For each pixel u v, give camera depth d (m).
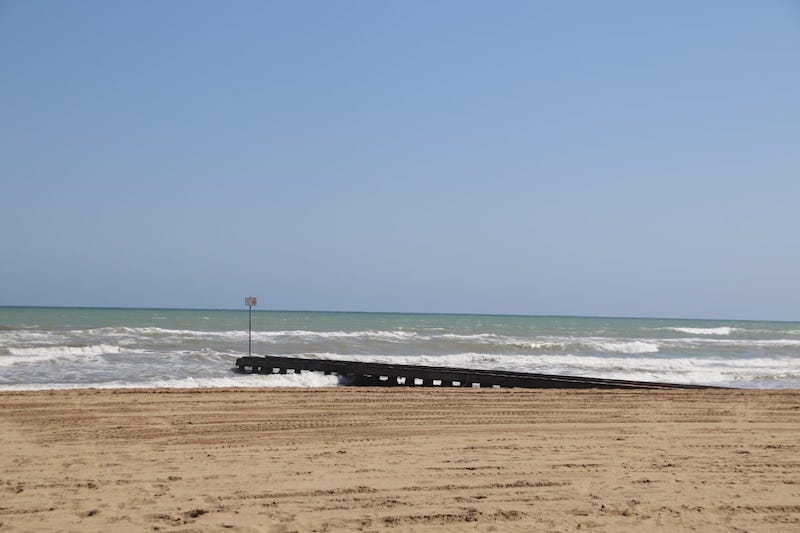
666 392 17.39
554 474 8.37
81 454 9.36
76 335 42.41
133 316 89.12
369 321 98.75
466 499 7.24
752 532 6.29
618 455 9.51
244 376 23.47
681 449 9.98
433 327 78.88
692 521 6.57
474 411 13.58
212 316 99.00
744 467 8.86
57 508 6.77
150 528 6.16
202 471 8.40
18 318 74.44
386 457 9.27
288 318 98.44
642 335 71.94
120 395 14.97
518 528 6.30
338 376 24.44
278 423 12.00
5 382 21.09
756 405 14.82
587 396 16.27
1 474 8.18
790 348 51.88
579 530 6.26
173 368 26.39
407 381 23.45
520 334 65.81
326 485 7.74
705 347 51.47
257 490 7.50
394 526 6.32
